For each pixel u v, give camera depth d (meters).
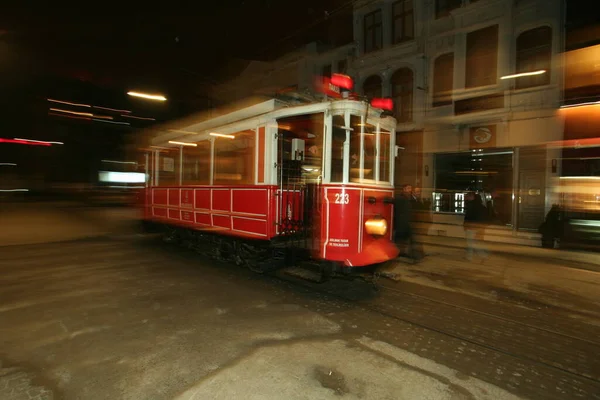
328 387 2.79
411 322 4.18
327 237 4.79
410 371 3.07
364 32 14.61
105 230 11.71
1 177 33.81
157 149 9.17
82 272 6.14
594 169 9.12
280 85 17.94
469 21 11.51
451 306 4.77
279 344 3.50
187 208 7.80
